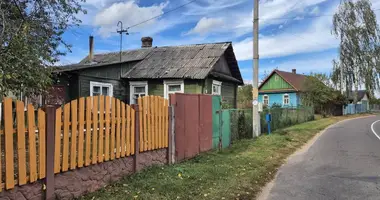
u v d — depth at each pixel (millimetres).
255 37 14086
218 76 17734
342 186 6301
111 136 5594
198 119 9039
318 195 5699
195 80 16359
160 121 7137
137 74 17406
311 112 30266
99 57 21719
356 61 43031
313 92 36125
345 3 43000
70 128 4770
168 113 7496
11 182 3871
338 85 44219
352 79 43656
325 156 10102
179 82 16656
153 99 6867
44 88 8594
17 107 3957
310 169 8062
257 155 9539
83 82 14836
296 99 45906
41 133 4270
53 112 4453
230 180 6418
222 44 19469
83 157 4992
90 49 19891
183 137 8156
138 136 6316
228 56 20422
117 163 5781
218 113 10500
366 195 5664
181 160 8016
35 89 7777
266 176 7184
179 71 16797
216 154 9250
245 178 6676
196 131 8898
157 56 19625
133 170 6227
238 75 21875
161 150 7219
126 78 17375
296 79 49906
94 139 5188
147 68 18000
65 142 4641
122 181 5773
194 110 8812
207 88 16938
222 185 6023
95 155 5203
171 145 7555
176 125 7820
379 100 71688
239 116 12961
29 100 8547
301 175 7363
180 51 19703
